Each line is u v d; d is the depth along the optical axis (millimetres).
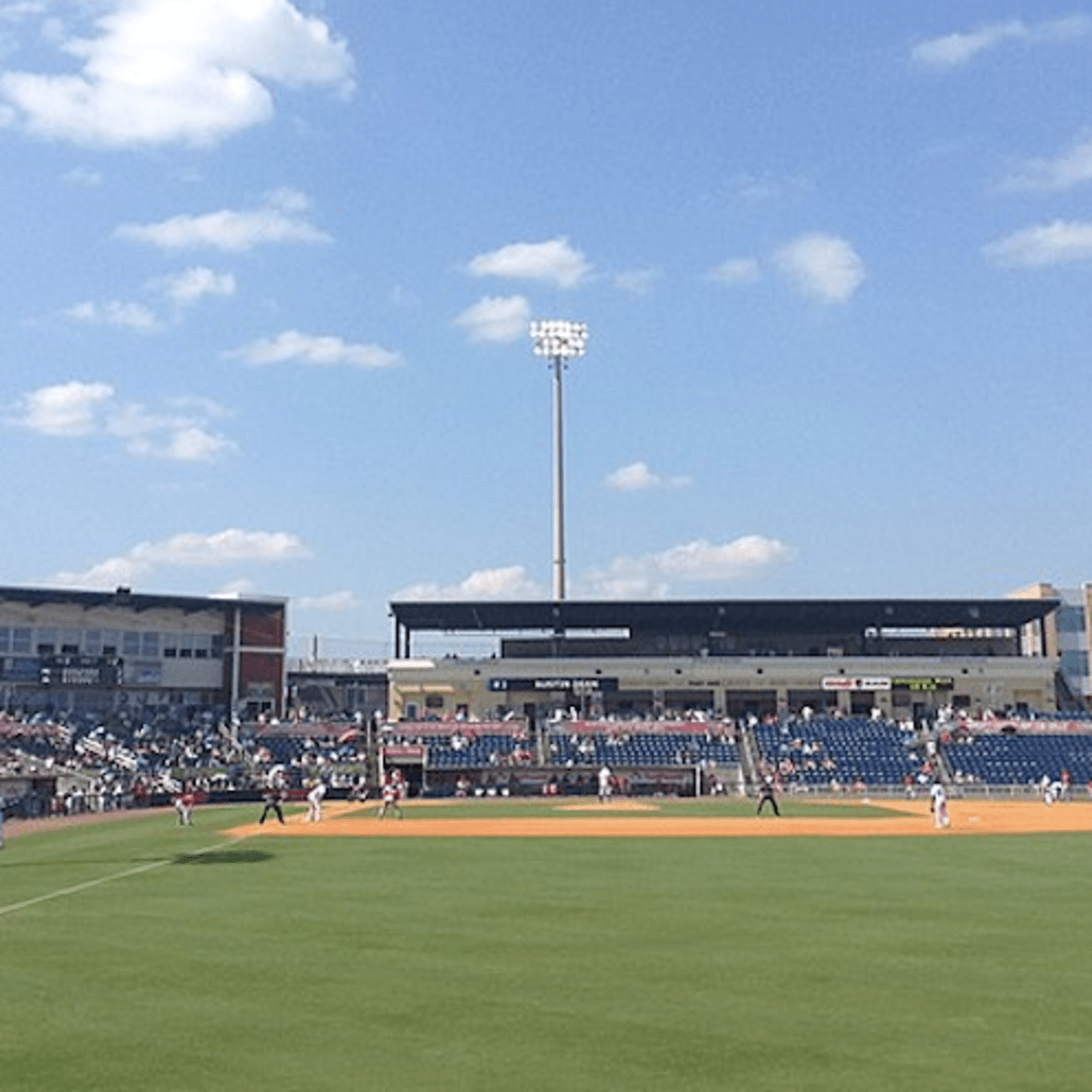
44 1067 14320
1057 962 20578
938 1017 16469
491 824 57750
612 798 85188
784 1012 16844
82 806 74625
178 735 103562
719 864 38375
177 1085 13555
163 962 20828
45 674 103625
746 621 110188
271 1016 16781
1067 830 53656
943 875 34625
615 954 21453
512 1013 16859
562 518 117438
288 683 133750
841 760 96000
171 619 111500
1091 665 120688
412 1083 13562
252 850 43656
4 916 26422
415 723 102938
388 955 21438
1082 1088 13227
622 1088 13312
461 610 107062
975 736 99125
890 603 105062
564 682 108812
